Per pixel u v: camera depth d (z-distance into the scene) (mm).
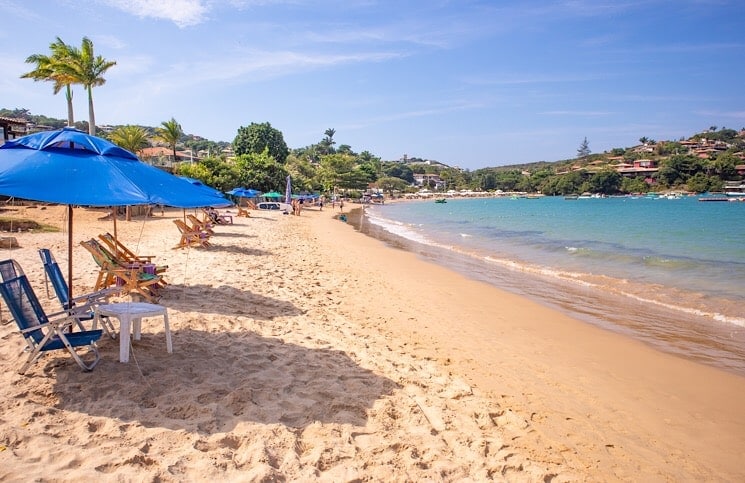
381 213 62062
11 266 5328
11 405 3893
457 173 187000
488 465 3971
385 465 3746
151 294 7977
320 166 103562
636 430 5105
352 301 10039
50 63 31234
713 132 181125
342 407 4656
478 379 6203
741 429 5219
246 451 3656
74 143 4652
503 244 24391
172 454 3486
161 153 61062
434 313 9781
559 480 3928
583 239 26812
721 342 8375
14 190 3770
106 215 25391
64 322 4547
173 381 4684
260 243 18734
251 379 5004
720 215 49781
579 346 8000
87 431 3652
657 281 14078
